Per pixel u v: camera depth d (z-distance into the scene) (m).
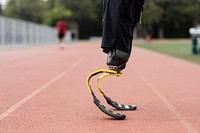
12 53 24.97
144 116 5.62
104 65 15.05
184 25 87.38
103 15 5.34
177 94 7.84
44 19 98.44
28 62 16.73
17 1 97.25
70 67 14.23
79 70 13.07
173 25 86.62
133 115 5.70
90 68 13.80
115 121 5.30
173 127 4.94
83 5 96.81
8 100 7.14
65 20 97.25
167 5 83.50
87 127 4.96
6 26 39.09
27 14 96.75
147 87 8.93
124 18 5.19
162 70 13.23
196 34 23.64
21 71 12.71
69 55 22.36
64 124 5.13
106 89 8.56
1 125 5.11
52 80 10.26
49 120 5.39
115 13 5.14
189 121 5.29
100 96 7.53
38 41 56.56
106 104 6.62
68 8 98.56
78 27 99.12
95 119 5.43
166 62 16.94
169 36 87.75
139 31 72.25
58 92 8.10
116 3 5.14
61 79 10.48
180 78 10.82
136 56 21.47
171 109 6.18
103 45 5.23
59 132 4.72
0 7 97.62
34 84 9.43
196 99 7.20
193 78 10.82
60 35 33.03
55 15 96.19
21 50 30.22
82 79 10.46
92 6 97.94
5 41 38.75
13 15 94.19
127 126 5.00
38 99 7.21
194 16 84.94
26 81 10.05
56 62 16.70
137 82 9.88
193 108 6.27
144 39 71.81
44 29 61.66
